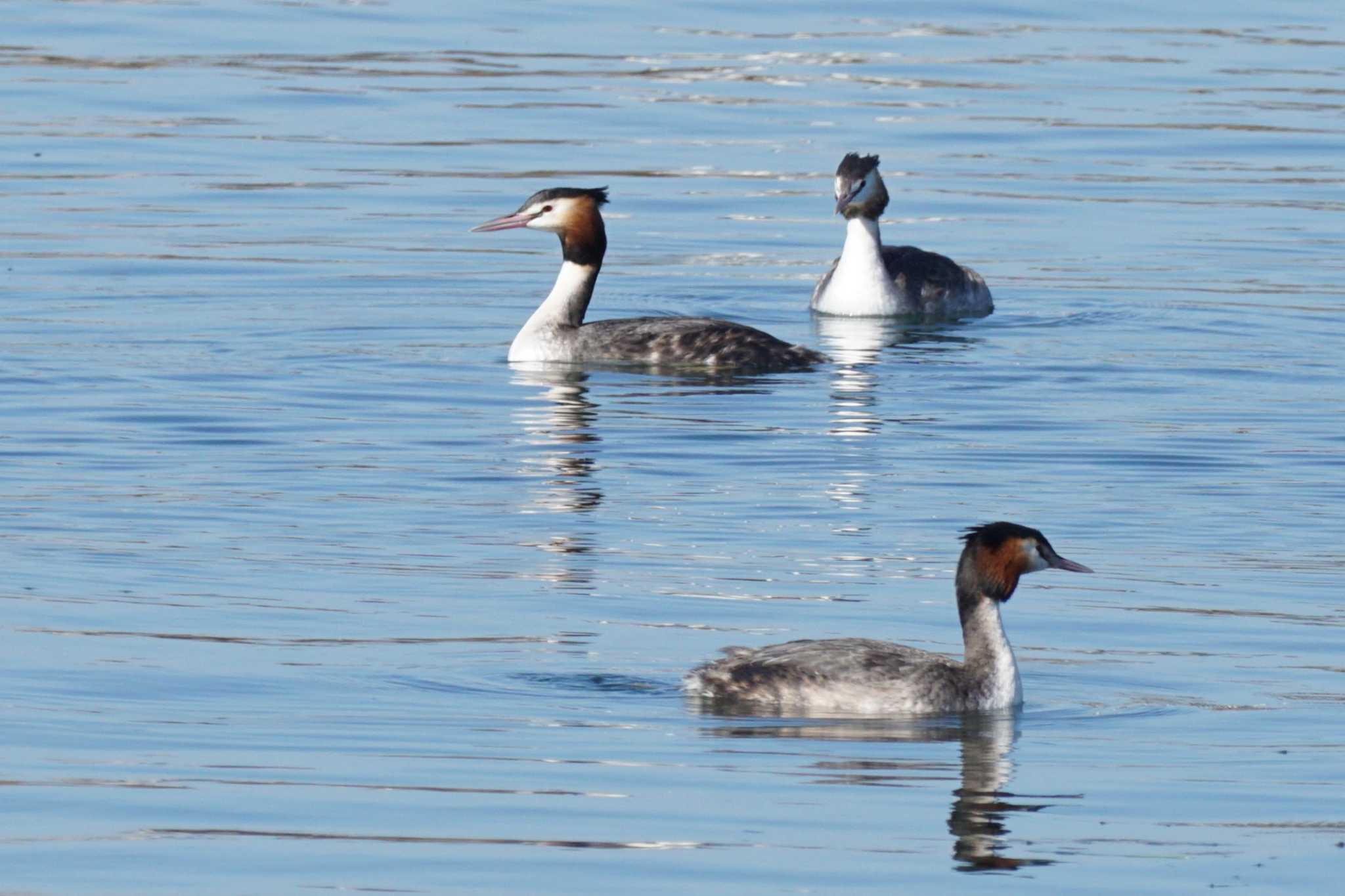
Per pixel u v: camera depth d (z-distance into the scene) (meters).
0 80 36.97
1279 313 25.45
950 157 33.69
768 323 25.58
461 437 19.94
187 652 13.74
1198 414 21.00
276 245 28.12
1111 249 28.72
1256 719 12.93
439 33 41.56
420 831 10.98
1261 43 42.38
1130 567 16.02
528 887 10.30
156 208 29.86
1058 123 35.72
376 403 21.20
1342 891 10.42
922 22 43.66
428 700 13.00
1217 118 36.22
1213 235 29.44
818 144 34.34
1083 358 23.50
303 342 23.77
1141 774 12.04
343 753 12.07
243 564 15.78
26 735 12.23
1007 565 13.25
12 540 16.30
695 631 14.35
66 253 27.33
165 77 37.59
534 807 11.35
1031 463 19.11
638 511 17.47
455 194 31.11
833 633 14.38
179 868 10.46
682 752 12.28
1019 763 12.23
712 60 39.75
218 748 12.09
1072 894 10.36
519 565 15.88
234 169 32.12
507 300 26.30
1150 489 18.27
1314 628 14.59
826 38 41.94
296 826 11.02
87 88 36.75
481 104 36.19
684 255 28.69
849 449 19.58
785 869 10.59
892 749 12.45
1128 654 14.16
